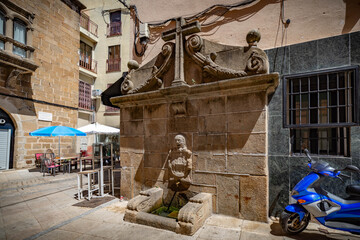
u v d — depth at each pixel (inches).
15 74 370.6
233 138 149.6
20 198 209.3
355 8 156.0
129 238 122.8
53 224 144.9
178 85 157.9
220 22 205.0
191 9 225.3
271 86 139.5
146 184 183.3
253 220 140.3
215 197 152.9
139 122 191.2
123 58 640.4
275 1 182.5
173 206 169.0
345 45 138.9
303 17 171.6
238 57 150.7
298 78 154.1
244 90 145.6
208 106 160.1
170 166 166.6
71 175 347.3
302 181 121.7
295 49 153.4
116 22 660.7
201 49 166.2
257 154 140.9
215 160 154.5
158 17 242.7
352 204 112.1
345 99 141.0
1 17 354.6
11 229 138.0
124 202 189.0
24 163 391.2
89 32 633.6
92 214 161.8
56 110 458.3
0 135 367.2
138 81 195.9
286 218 118.9
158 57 186.4
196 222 127.2
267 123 149.3
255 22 189.8
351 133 133.8
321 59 145.1
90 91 657.0
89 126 290.0
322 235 122.1
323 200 115.9
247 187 142.7
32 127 407.2
